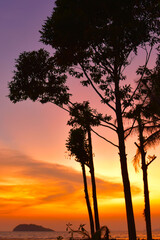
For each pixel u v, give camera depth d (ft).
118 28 64.44
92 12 65.21
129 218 64.08
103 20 66.90
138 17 66.44
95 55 68.03
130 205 64.34
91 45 68.08
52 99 73.20
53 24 65.92
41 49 72.23
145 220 94.43
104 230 28.81
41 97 73.36
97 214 101.65
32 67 72.18
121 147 66.69
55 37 67.62
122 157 66.39
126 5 64.39
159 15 65.72
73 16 63.77
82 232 30.55
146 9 65.36
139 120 82.33
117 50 66.44
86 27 64.54
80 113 70.08
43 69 72.28
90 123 69.05
